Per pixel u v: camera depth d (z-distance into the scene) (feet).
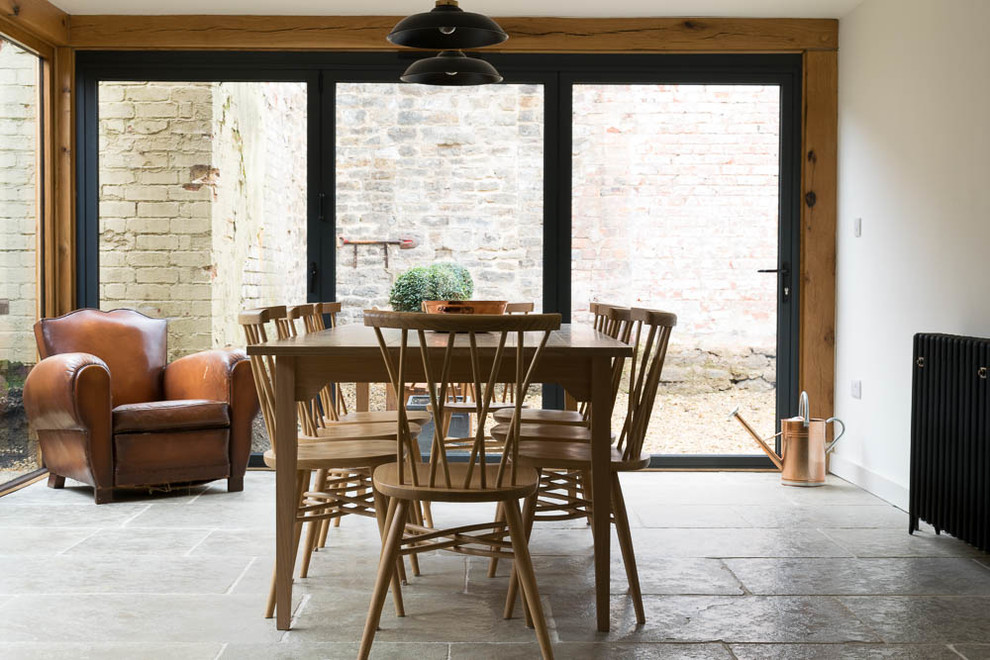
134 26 16.47
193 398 15.06
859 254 15.62
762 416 16.98
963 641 8.24
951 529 11.23
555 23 16.53
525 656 7.85
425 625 8.64
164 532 12.11
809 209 16.65
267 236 16.89
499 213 16.93
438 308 10.98
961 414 11.00
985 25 11.47
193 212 16.96
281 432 8.41
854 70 15.87
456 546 7.95
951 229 12.37
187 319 16.97
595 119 16.87
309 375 8.45
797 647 8.08
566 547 11.55
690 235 16.92
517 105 16.85
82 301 16.88
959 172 12.15
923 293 13.20
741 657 7.85
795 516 13.21
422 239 16.96
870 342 15.14
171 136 16.88
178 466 14.24
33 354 16.10
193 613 8.91
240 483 14.83
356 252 16.97
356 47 16.55
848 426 16.12
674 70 16.78
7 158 15.12
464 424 16.44
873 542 11.76
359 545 11.57
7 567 10.43
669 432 16.98
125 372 15.51
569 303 16.94
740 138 16.84
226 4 15.92
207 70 16.78
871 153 15.12
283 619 8.45
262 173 16.85
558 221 16.90
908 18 13.73
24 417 15.61
